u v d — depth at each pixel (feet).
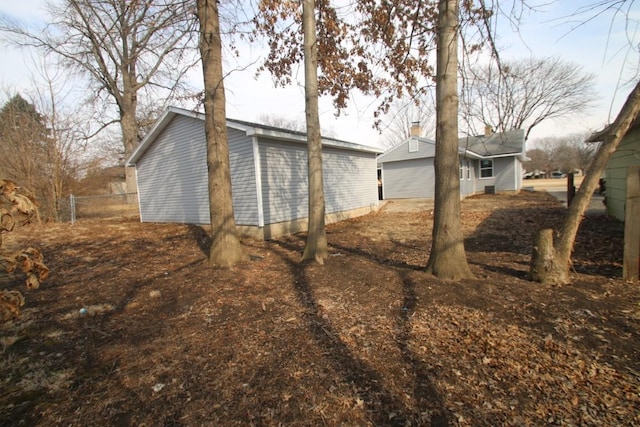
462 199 65.92
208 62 19.31
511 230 29.45
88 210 49.83
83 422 7.59
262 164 30.96
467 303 13.24
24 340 11.69
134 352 10.71
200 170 36.45
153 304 14.78
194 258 22.61
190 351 10.64
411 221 39.24
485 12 16.66
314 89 20.98
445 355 9.86
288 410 7.78
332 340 11.02
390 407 7.77
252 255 23.08
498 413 7.48
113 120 66.90
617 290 13.97
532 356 9.61
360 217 45.42
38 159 45.29
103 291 16.52
